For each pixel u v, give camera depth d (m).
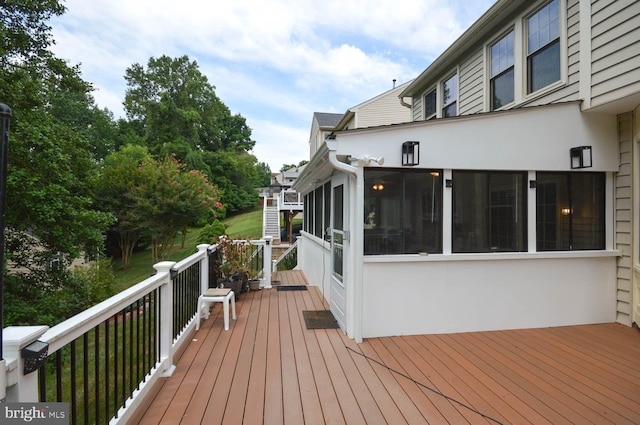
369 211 3.46
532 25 4.59
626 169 3.79
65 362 4.01
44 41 7.17
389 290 3.49
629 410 2.17
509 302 3.71
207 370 2.69
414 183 3.54
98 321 1.63
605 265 3.91
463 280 3.62
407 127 3.45
